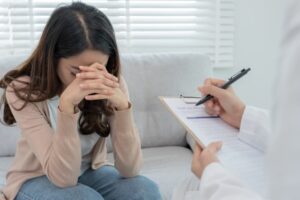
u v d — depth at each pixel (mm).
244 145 934
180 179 1509
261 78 2307
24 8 2021
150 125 1890
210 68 1997
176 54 1968
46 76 1172
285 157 354
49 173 1134
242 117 1014
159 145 1919
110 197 1262
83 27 1120
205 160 762
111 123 1291
